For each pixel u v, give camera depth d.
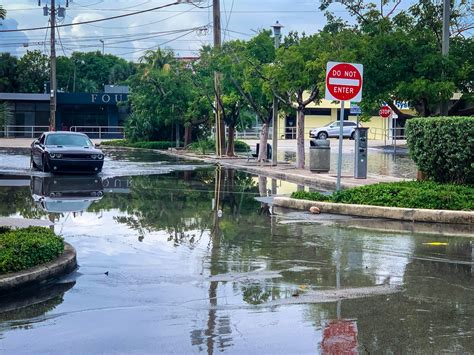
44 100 63.81
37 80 84.12
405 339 5.82
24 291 7.49
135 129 51.53
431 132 14.47
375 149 46.50
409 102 17.88
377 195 13.69
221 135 35.94
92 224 12.32
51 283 7.84
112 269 8.55
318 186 20.61
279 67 25.09
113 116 66.50
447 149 14.20
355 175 21.55
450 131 14.12
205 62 35.25
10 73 83.06
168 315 6.56
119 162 32.28
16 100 63.53
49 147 24.53
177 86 45.16
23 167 27.70
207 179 22.91
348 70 14.54
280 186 20.59
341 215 13.55
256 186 20.45
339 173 14.72
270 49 28.92
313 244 10.29
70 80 93.00
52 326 6.23
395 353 5.47
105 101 64.56
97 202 15.84
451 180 14.75
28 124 65.00
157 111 45.47
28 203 15.59
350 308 6.77
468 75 17.12
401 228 11.88
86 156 24.09
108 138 65.00
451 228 11.88
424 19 18.05
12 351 5.55
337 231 11.53
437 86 16.09
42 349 5.60
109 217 13.27
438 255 9.45
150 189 19.12
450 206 12.83
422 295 7.28
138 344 5.72
